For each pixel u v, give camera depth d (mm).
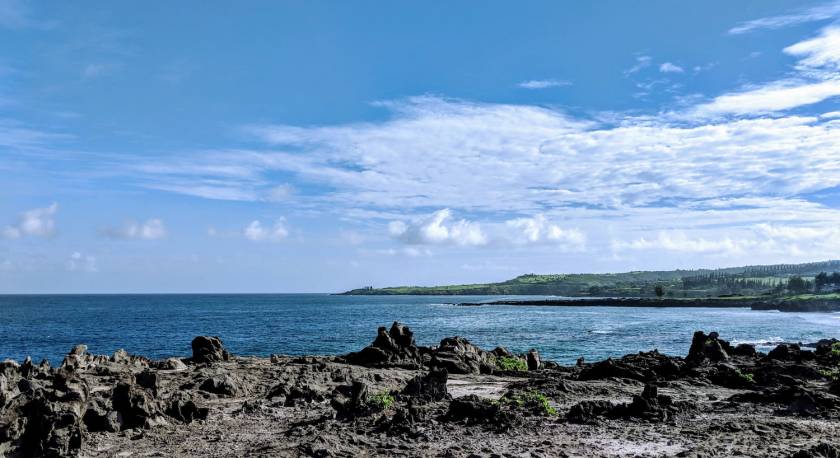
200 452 17172
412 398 24719
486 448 17031
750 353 46594
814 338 89375
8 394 21797
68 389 21469
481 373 39781
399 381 33375
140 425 20188
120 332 105500
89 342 86625
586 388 29641
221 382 29062
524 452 16625
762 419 21266
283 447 17219
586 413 21719
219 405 25578
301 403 25531
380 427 19750
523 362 44375
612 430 19422
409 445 17578
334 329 109625
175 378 32344
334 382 32094
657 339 85875
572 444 17531
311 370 36656
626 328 111312
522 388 29469
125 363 38906
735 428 19406
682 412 22516
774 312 195375
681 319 147750
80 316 165125
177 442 18484
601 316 164500
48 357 69875
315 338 89250
